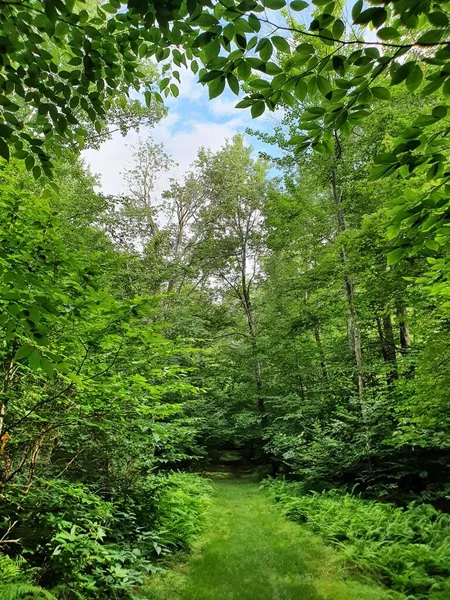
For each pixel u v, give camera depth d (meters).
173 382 4.30
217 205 17.38
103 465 5.65
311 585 4.62
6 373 3.36
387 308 7.97
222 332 17.98
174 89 2.42
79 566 3.70
